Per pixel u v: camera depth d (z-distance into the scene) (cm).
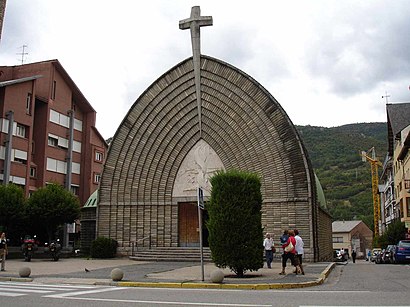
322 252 3228
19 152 4450
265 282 1452
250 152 2873
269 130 2845
